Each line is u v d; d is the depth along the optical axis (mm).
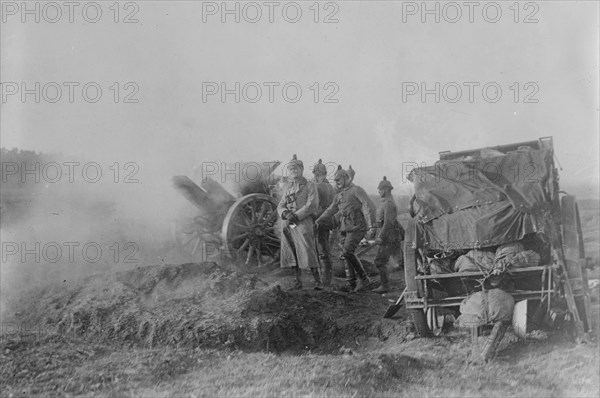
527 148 7215
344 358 5938
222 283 7816
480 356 5898
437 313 7137
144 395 5082
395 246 9320
